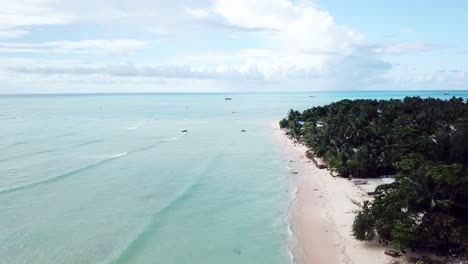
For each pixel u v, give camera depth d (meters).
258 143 98.88
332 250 34.69
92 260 33.62
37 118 176.12
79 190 54.62
